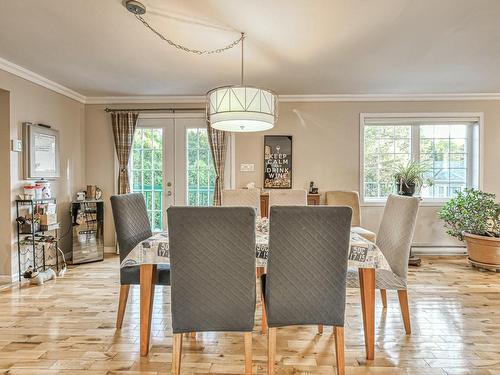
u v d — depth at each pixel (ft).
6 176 11.56
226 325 5.87
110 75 12.67
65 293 10.57
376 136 16.19
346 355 6.94
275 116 8.38
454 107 15.58
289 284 5.87
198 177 16.22
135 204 8.76
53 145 13.65
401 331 7.99
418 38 9.32
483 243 12.89
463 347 7.26
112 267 13.67
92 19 8.24
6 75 11.38
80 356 6.86
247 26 8.57
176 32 8.95
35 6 7.61
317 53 10.39
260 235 7.55
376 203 15.71
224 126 8.57
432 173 16.10
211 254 5.70
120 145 15.85
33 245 11.92
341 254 5.83
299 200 11.77
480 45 9.86
